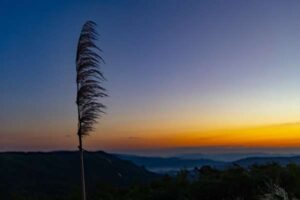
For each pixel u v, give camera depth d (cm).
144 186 2892
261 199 1909
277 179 2003
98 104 1299
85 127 1284
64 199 3150
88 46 1289
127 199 2702
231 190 2189
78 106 1298
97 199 2839
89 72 1286
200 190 2314
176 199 2414
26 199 3544
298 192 1966
